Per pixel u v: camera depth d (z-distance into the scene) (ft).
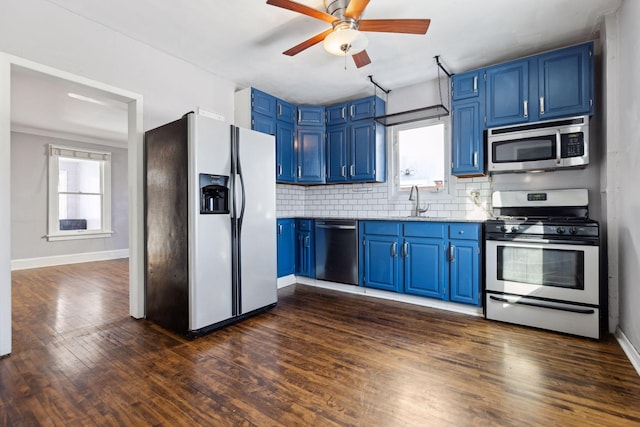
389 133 13.00
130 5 7.47
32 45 7.08
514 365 6.37
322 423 4.68
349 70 11.06
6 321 6.85
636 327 6.48
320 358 6.73
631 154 6.79
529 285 8.38
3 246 6.76
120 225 20.85
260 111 11.91
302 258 13.25
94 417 4.83
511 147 9.31
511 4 7.48
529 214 9.63
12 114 14.49
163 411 4.97
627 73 6.98
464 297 9.48
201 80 10.80
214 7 7.57
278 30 8.57
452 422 4.69
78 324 8.78
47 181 17.69
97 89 8.23
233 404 5.15
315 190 15.02
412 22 6.48
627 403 5.10
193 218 7.75
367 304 10.54
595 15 7.92
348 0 6.69
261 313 9.64
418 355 6.84
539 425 4.61
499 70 9.66
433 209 11.89
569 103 8.65
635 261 6.58
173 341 7.63
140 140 9.13
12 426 4.64
